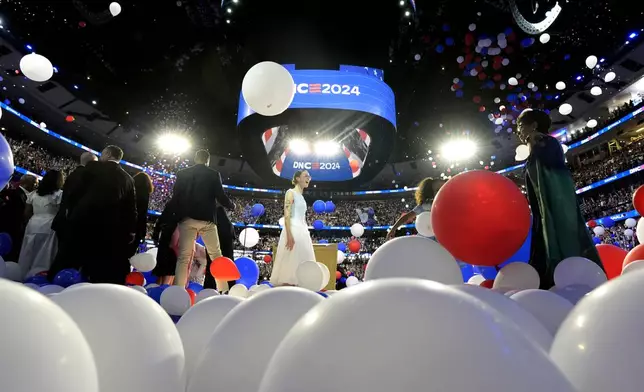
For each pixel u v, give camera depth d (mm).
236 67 14266
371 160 11680
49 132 18531
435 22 12961
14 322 336
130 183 3760
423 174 23969
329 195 26062
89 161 3801
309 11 9250
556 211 2480
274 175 12812
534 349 350
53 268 3375
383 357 312
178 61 16141
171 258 4426
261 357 667
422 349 314
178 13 13688
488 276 3023
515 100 12969
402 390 293
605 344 426
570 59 15695
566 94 18219
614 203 18016
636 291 450
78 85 17594
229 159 23344
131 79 17438
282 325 706
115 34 14898
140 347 602
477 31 13227
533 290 1157
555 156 2617
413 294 368
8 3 13789
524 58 14672
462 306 359
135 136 20719
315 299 785
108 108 19062
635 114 17266
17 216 4551
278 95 3512
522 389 303
